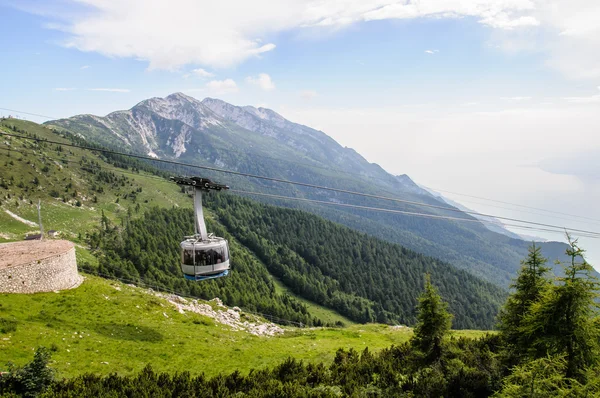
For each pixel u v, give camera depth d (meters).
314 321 175.62
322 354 41.81
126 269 146.62
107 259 152.50
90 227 190.38
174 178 28.95
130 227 193.62
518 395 18.89
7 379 23.58
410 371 32.44
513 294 31.67
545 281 29.89
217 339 47.22
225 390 26.31
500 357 29.45
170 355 39.06
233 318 66.38
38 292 48.69
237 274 187.25
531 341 24.75
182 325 50.41
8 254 52.62
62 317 42.88
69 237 171.00
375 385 30.20
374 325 66.06
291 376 30.88
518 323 29.69
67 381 25.50
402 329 62.72
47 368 25.09
